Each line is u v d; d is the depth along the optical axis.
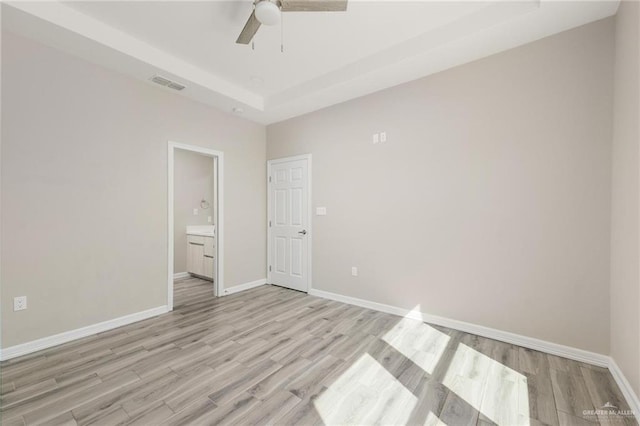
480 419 1.62
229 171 4.11
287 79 3.45
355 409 1.69
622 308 1.88
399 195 3.22
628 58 1.82
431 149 2.98
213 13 2.33
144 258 3.17
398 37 2.64
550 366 2.15
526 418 1.62
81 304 2.70
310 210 4.08
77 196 2.69
